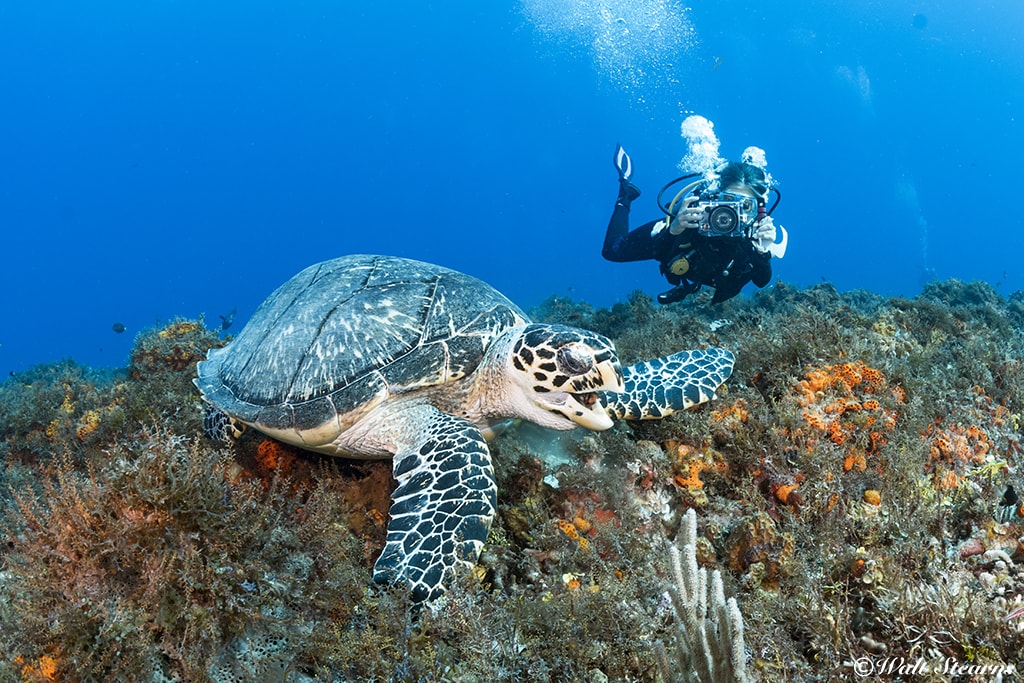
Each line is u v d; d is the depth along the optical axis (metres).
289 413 1.19
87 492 0.89
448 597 0.93
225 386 1.31
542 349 1.14
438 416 1.17
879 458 1.21
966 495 1.14
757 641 0.87
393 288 1.29
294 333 1.26
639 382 1.34
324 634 0.89
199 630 0.83
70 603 0.81
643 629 0.90
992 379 1.50
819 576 0.97
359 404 1.17
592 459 1.23
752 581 0.98
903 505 1.08
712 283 2.24
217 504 0.89
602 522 1.11
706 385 1.32
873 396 1.30
